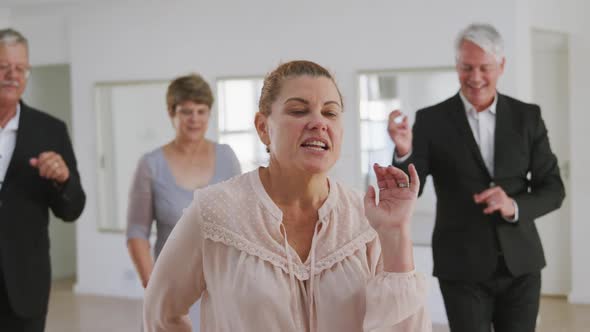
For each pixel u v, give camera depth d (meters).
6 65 3.00
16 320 3.04
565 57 6.65
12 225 3.02
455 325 3.02
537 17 6.19
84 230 7.47
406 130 2.85
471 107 3.12
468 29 3.10
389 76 6.25
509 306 3.03
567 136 6.70
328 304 1.57
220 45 6.82
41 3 7.40
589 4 6.46
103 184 7.38
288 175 1.61
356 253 1.62
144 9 7.10
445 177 3.10
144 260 3.14
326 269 1.59
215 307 1.60
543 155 3.15
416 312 1.58
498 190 2.86
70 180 3.04
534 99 6.77
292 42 6.56
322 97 1.55
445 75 6.10
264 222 1.60
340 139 1.58
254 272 1.55
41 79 8.34
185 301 1.69
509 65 5.91
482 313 3.00
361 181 6.34
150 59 7.11
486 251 2.97
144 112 7.18
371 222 1.59
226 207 1.61
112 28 7.24
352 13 6.34
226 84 6.81
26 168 3.08
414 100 6.19
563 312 6.30
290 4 6.55
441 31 6.09
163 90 7.08
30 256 3.05
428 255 6.11
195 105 3.21
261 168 1.69
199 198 1.62
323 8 6.44
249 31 6.71
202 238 1.60
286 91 1.56
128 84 7.20
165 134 7.12
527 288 3.00
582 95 6.52
